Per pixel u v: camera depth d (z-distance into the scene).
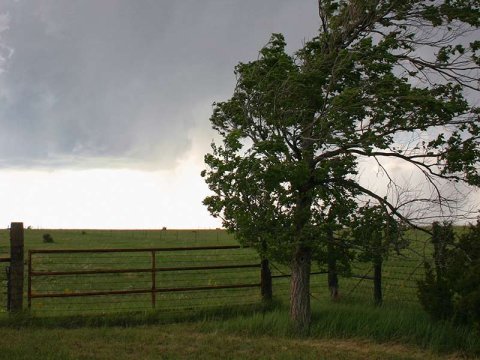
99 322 12.22
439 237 10.89
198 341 10.59
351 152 11.06
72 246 35.91
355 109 10.54
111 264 25.55
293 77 10.59
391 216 10.88
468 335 10.05
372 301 14.14
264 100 11.19
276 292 17.70
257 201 10.77
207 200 11.05
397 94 10.34
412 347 10.30
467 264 10.56
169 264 25.27
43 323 11.90
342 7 11.99
